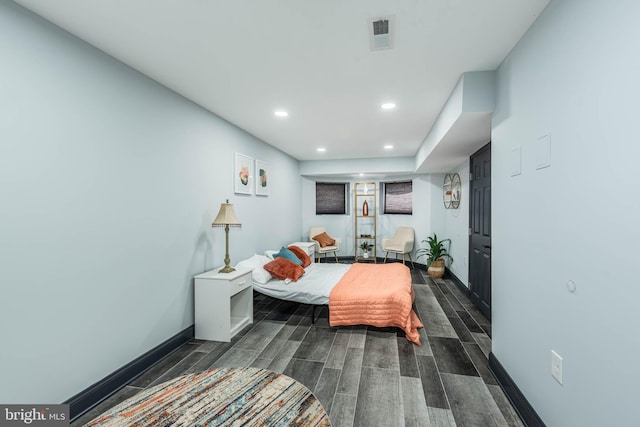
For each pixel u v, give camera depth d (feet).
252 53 6.26
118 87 6.55
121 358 6.59
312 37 5.65
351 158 18.88
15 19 4.74
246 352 8.04
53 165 5.28
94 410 5.76
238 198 11.68
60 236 5.38
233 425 3.35
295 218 19.04
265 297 13.24
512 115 5.94
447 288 14.70
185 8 4.83
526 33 5.36
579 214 3.90
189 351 8.09
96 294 6.04
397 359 7.64
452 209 16.39
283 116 10.36
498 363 6.66
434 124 11.06
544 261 4.77
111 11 4.92
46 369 5.16
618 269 3.25
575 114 3.97
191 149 8.95
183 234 8.59
